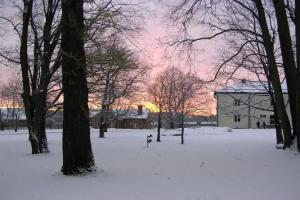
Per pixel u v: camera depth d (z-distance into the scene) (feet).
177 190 39.01
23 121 342.85
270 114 271.90
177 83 217.36
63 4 49.52
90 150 49.67
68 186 41.52
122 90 150.10
